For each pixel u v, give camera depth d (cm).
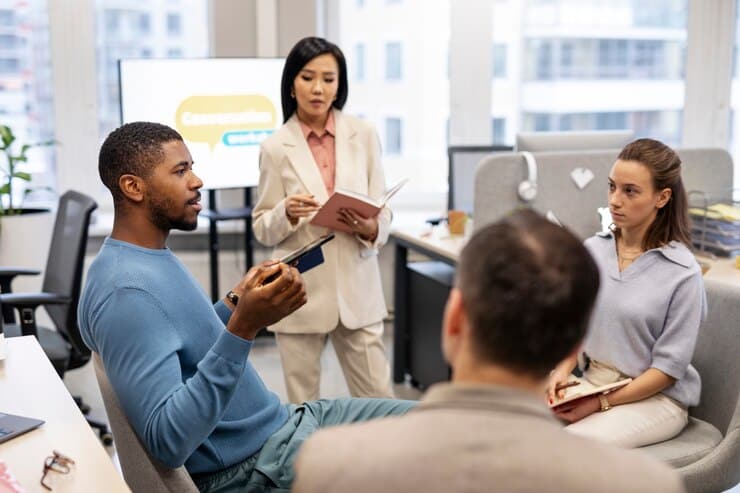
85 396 379
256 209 281
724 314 212
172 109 416
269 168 276
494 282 92
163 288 166
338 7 493
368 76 504
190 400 153
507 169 313
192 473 174
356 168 278
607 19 516
